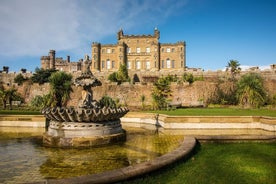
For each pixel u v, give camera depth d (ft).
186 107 162.81
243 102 131.54
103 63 304.30
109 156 36.06
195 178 24.31
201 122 70.28
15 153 38.50
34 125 73.92
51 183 19.56
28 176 27.66
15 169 30.22
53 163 32.68
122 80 223.92
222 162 29.35
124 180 21.74
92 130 44.62
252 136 40.24
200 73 231.30
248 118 70.95
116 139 46.19
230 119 70.64
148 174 23.81
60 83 121.49
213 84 190.80
